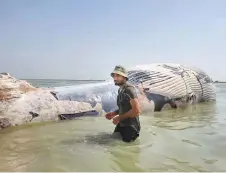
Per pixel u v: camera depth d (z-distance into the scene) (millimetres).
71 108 5898
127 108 4281
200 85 8938
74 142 4090
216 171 3023
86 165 3139
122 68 4414
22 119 5207
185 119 6262
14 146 3889
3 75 5609
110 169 3027
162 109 7402
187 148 3898
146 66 8156
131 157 3447
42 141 4145
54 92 6070
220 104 9266
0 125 4914
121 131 4262
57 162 3232
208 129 5199
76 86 6738
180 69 8625
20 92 5539
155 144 4074
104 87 6832
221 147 3969
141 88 7207
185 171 3006
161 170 3021
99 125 5254
